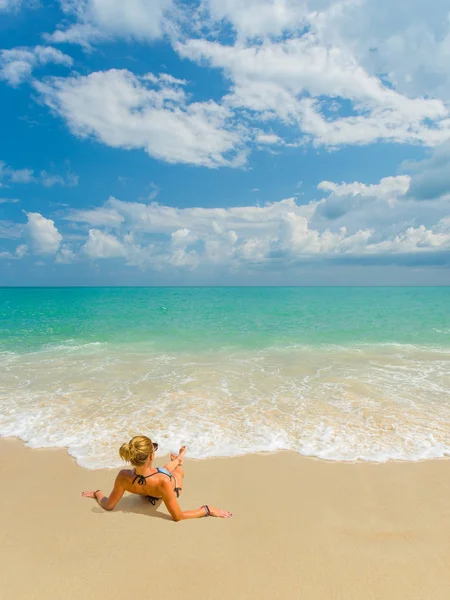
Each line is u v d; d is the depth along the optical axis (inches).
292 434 294.2
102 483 225.8
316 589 142.7
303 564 156.1
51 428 306.7
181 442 281.6
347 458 255.4
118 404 361.7
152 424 314.5
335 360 545.0
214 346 658.8
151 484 189.3
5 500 205.9
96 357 565.0
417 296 2456.9
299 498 208.1
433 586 143.6
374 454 260.8
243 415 333.7
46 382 433.7
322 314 1211.9
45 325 928.9
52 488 219.3
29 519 188.2
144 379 445.1
